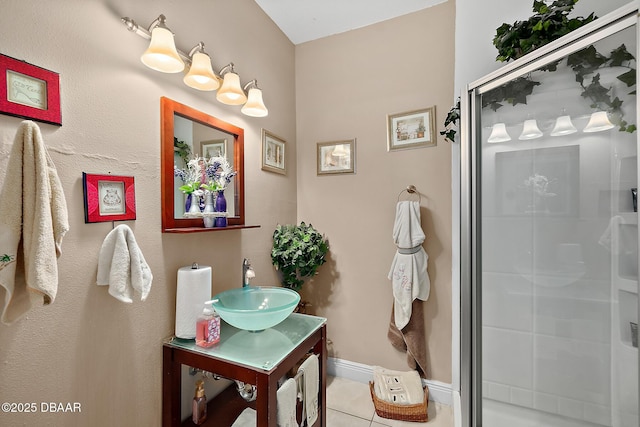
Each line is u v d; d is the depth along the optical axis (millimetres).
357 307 2023
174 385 1156
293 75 2186
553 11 1054
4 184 677
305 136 2195
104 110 941
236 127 1531
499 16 1425
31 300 694
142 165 1062
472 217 1315
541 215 1187
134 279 931
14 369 738
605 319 1058
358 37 2035
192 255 1283
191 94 1281
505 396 1288
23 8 753
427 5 1815
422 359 1778
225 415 1296
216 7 1432
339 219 2084
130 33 1030
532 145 1176
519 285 1252
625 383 1011
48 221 707
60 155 826
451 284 1760
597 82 982
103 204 930
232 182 1517
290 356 1098
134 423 1036
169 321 1174
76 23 870
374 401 1677
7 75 721
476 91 1296
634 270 965
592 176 1049
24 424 757
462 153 1363
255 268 1726
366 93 2008
